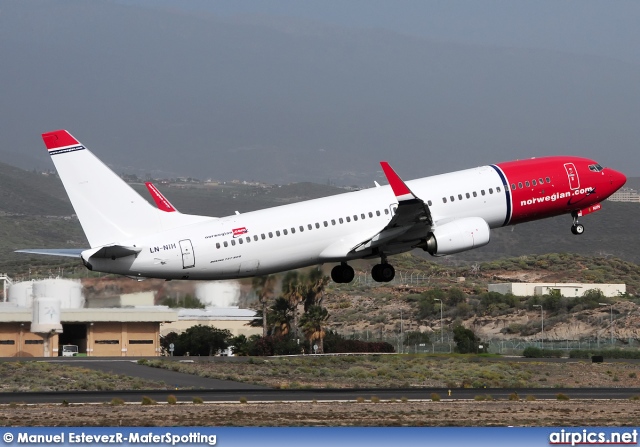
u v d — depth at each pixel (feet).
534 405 384.68
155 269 453.99
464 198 500.74
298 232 470.39
